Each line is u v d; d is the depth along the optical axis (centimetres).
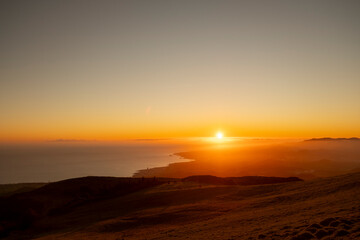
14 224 4984
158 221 3822
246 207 3834
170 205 4975
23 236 4372
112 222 4009
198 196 5394
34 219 5359
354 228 1620
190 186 6831
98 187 7900
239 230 2294
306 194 3938
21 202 6131
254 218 2836
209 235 2295
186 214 3959
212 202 4675
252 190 5416
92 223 4456
